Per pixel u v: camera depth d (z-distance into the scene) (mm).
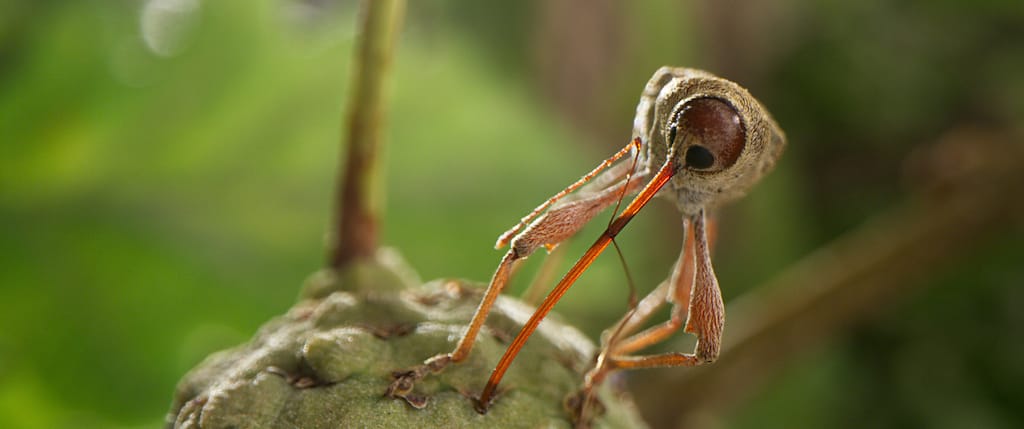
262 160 87
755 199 111
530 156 89
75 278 83
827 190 124
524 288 81
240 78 85
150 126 85
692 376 84
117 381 80
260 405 50
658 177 51
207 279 84
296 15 99
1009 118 117
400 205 87
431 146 89
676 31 104
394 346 52
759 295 90
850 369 114
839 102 120
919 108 120
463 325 53
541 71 103
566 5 102
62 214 84
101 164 84
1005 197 92
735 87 50
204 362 54
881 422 113
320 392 50
